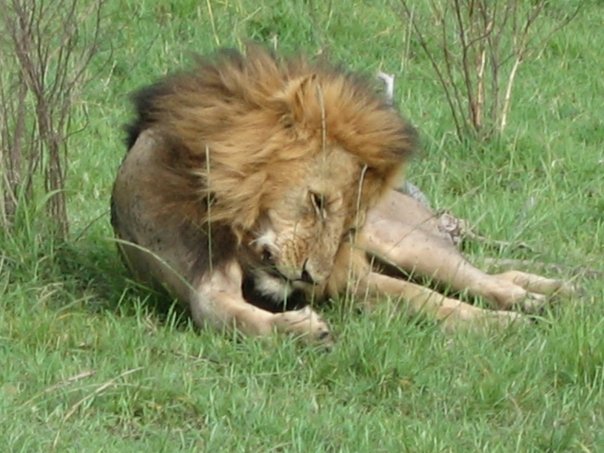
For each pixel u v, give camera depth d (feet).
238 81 37.24
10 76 42.16
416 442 32.22
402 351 36.35
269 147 36.60
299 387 34.83
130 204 38.99
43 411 32.78
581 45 70.28
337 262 38.93
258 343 36.01
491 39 57.98
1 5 42.11
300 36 66.03
